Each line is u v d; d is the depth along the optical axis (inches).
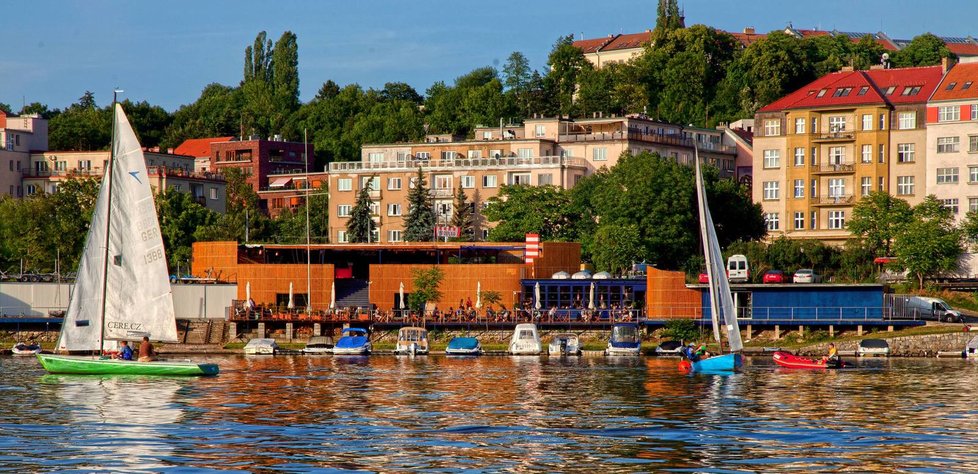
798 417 4180.6
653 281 7672.2
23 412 4256.9
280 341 7632.9
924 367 6161.4
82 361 5516.7
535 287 7716.5
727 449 3553.2
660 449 3560.5
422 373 5821.9
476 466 3319.4
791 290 7519.7
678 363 6471.5
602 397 4749.0
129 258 5216.5
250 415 4212.6
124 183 5211.6
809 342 7249.0
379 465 3321.9
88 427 3929.6
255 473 3221.0
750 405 4495.6
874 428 3924.7
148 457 3420.3
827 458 3425.2
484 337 7637.8
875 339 7076.8
